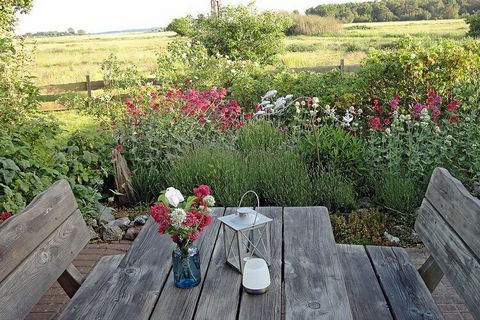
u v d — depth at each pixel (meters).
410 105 6.11
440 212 2.20
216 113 5.67
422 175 4.39
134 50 25.33
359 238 3.88
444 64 5.92
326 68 10.55
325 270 1.92
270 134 5.41
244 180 4.41
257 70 8.41
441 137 4.46
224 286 1.85
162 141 5.15
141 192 4.75
